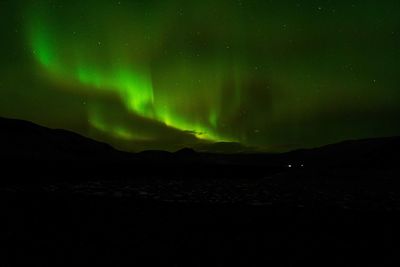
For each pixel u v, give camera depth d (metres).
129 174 21.86
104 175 20.31
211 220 7.27
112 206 8.54
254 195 11.94
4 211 7.60
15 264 4.58
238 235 6.14
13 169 18.84
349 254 5.16
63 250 5.16
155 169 24.78
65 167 22.80
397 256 5.09
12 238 5.70
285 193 12.59
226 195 11.80
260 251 5.27
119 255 4.99
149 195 11.19
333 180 17.67
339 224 7.00
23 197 9.39
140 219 7.22
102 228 6.45
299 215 7.86
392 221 7.26
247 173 24.53
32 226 6.47
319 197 11.45
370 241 5.81
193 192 12.52
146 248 5.32
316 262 4.84
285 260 4.91
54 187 12.38
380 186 15.07
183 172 23.95
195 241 5.73
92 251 5.14
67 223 6.77
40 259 4.78
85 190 11.85
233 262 4.81
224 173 24.27
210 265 4.68
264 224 6.99
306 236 6.11
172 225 6.78
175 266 4.62
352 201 10.45
